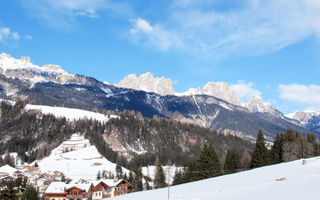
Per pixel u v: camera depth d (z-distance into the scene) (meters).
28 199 90.19
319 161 63.56
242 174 69.44
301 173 50.53
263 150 114.31
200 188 56.47
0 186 108.25
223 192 44.34
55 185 117.50
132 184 130.25
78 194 112.81
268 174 58.91
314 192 30.66
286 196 31.09
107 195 117.50
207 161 112.31
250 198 34.09
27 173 167.62
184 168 125.12
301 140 124.19
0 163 198.50
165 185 125.56
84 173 173.50
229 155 122.81
